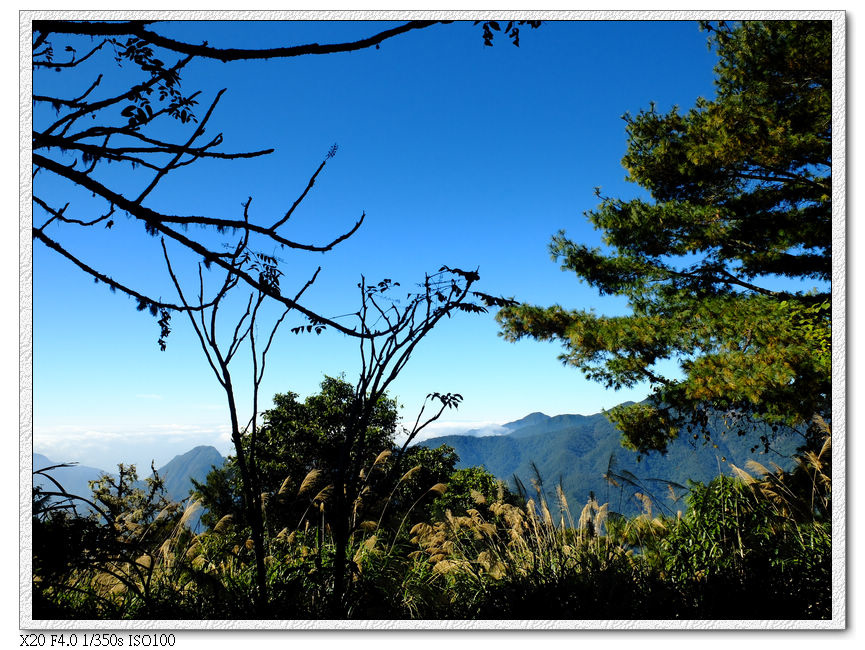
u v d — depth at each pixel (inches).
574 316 385.4
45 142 68.1
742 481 189.5
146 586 129.7
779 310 289.7
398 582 169.5
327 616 128.2
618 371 343.6
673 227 358.6
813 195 326.0
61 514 107.0
